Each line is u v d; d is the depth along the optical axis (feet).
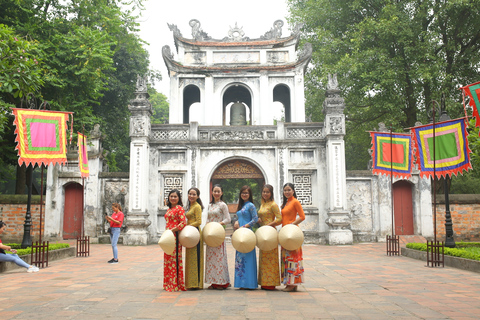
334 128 53.26
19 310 16.03
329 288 21.30
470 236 54.95
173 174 55.77
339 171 52.54
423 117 76.48
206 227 20.81
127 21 70.79
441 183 71.77
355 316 15.17
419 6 68.49
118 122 83.10
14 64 35.81
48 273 27.04
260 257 21.15
